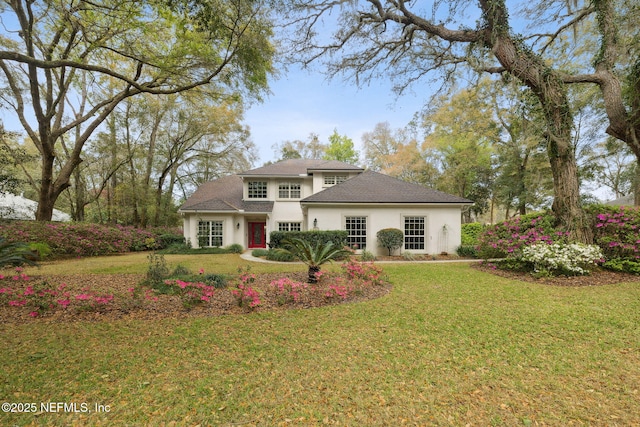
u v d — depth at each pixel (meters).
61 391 2.54
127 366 2.98
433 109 10.98
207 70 9.33
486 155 25.23
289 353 3.27
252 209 17.84
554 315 4.41
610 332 3.75
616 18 8.08
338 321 4.34
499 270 8.58
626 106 8.68
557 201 8.21
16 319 4.47
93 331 3.97
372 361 3.06
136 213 21.34
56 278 7.54
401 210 13.91
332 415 2.22
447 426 2.09
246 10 7.25
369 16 9.18
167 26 8.52
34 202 24.14
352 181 15.55
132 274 8.35
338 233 13.04
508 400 2.39
